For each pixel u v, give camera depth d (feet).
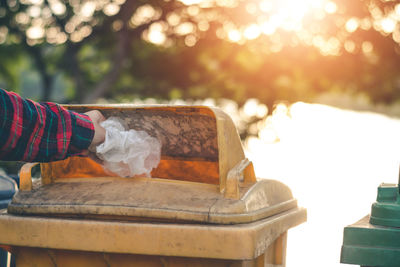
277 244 7.22
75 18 31.86
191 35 31.07
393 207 6.03
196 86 31.86
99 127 6.15
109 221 5.99
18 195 6.63
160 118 6.53
